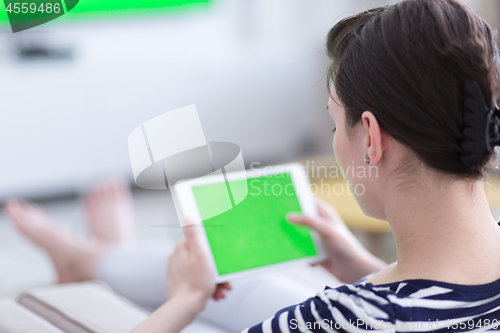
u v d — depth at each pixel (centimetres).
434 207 53
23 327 75
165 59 355
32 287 194
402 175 54
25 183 322
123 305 92
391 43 50
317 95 402
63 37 319
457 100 49
